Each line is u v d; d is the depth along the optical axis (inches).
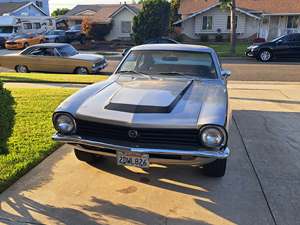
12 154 189.9
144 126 142.6
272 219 136.7
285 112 293.7
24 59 577.0
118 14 1552.7
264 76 532.4
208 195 153.8
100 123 149.7
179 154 140.8
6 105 143.9
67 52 579.8
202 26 1430.9
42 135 222.2
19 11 1695.4
